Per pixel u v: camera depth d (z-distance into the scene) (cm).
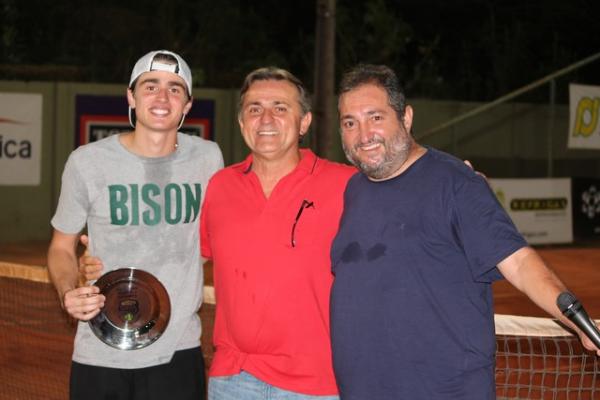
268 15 2594
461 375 345
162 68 411
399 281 350
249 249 391
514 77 2252
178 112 413
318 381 390
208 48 2278
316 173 398
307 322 388
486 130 1914
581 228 1761
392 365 351
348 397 366
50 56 2233
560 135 1964
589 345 327
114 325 407
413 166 359
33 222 1712
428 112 1884
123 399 414
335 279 371
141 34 2281
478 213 342
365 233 361
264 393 392
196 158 427
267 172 404
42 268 615
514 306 1098
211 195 416
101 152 414
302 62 2375
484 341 347
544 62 2373
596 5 2467
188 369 421
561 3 2481
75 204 415
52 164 1712
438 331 346
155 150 416
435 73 2359
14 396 696
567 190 1709
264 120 393
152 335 409
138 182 414
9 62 2133
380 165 357
